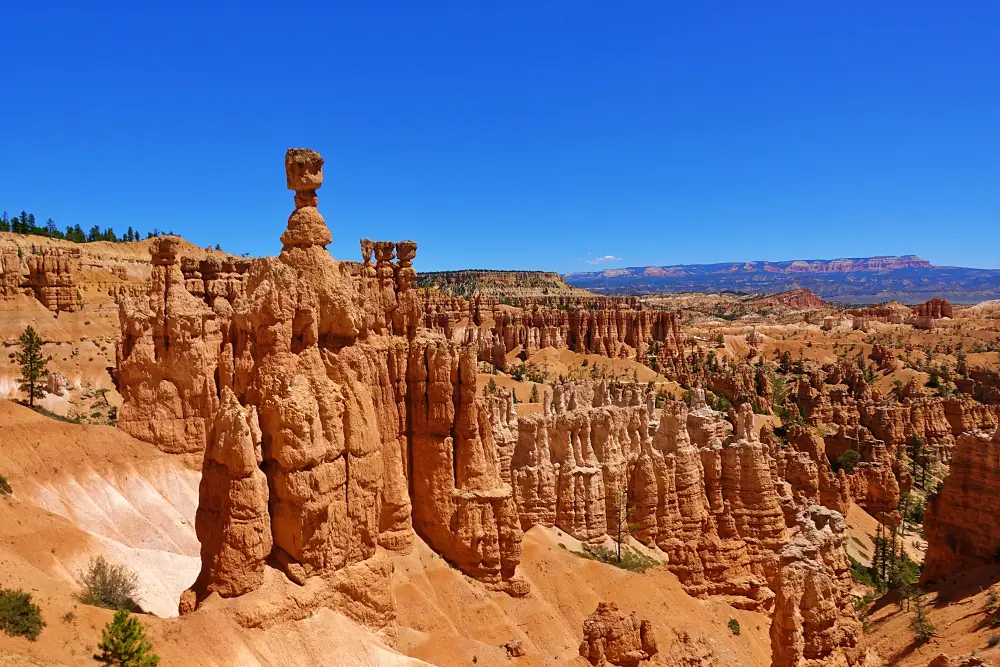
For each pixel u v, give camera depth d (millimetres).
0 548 37531
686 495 64125
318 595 36094
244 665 31516
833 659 36219
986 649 44406
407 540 48625
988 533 57938
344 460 39125
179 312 70625
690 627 54250
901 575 67062
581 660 38031
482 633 47062
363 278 51438
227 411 34406
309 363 38094
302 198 42594
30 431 59906
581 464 63562
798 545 45000
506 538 51781
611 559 59844
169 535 61156
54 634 29672
